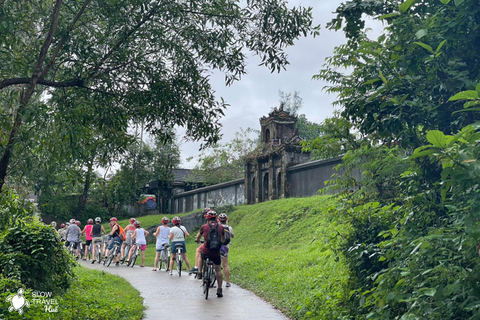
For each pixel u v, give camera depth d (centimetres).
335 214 761
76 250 2278
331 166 2620
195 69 877
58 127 781
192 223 3469
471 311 439
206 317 888
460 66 536
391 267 524
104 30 873
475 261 438
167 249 1805
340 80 772
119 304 908
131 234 2059
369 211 720
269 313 927
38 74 773
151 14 839
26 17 848
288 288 1098
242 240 2488
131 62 857
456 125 543
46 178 798
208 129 895
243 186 3491
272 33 870
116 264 2042
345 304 751
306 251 1664
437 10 540
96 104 854
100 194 4500
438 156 380
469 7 500
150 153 4225
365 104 562
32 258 937
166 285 1343
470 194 413
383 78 536
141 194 4909
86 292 1086
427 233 519
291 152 3005
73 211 4825
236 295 1159
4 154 764
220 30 893
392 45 545
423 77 554
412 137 552
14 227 937
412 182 563
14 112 831
